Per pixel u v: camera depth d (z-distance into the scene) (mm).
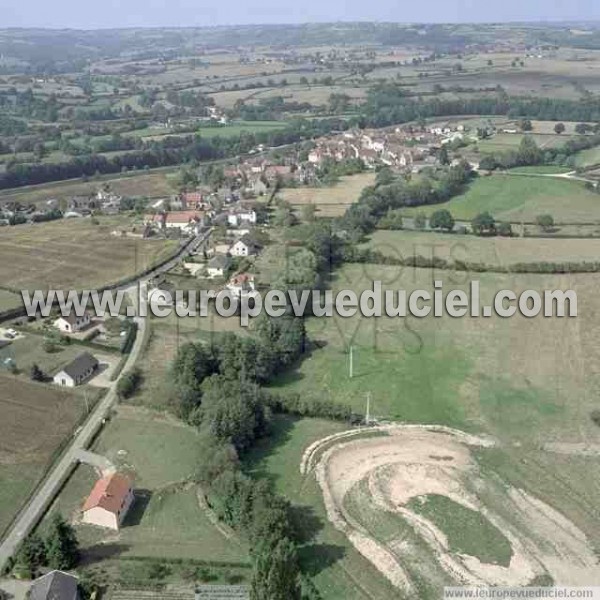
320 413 124500
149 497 102250
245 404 115500
